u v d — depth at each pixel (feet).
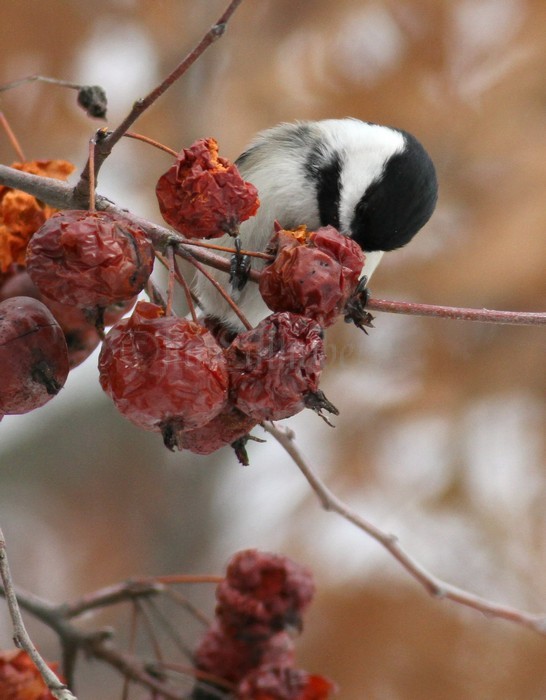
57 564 37.19
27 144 32.42
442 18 31.01
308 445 33.42
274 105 31.53
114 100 32.63
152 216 32.35
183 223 14.92
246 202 14.89
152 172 32.83
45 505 38.06
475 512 30.71
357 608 30.45
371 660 29.94
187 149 14.94
